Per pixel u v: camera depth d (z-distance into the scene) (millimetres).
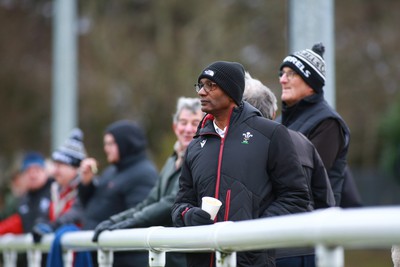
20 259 25000
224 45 71125
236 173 11727
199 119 15969
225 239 9984
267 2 75000
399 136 67750
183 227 11516
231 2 74000
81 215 19969
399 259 12047
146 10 74875
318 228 7945
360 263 64688
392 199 76250
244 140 11898
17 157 73125
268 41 74812
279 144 11844
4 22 77188
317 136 14547
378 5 80375
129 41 73312
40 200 24844
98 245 15695
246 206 11602
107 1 75000
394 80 77812
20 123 74062
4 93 74812
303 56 15094
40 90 75438
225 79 11930
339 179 14836
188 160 12398
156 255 12992
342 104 75938
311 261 13289
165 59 70938
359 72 77188
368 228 7426
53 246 18281
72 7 34688
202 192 11938
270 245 8961
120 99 72625
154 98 71250
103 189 19281
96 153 71125
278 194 11906
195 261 12078
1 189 68062
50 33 78750
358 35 78312
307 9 19516
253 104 13938
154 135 71312
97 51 72188
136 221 15617
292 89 15094
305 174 12664
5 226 25203
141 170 18984
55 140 34375
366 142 76688
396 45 78500
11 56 75750
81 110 71625
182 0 73250
